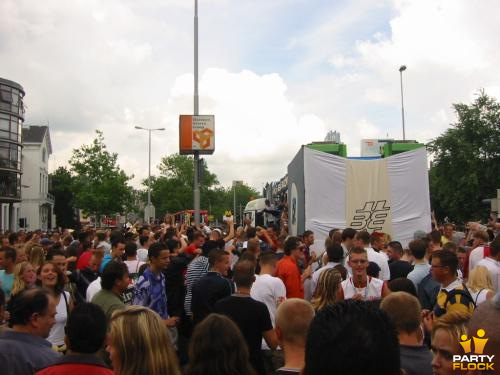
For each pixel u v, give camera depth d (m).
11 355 3.79
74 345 3.42
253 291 6.72
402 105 42.56
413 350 3.62
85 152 44.09
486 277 5.52
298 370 3.42
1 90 55.06
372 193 12.55
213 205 102.69
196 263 7.77
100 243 12.75
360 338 1.77
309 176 12.59
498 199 16.91
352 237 9.11
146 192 87.88
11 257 7.72
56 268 6.05
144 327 3.27
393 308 3.70
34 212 72.31
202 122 18.28
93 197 43.53
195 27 20.00
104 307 5.52
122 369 3.22
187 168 88.81
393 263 8.30
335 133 23.28
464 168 41.16
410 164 12.64
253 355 5.24
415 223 12.49
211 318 3.27
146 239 12.03
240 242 12.80
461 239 13.88
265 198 26.88
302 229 12.95
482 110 41.50
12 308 4.00
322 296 5.88
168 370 3.26
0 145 54.94
